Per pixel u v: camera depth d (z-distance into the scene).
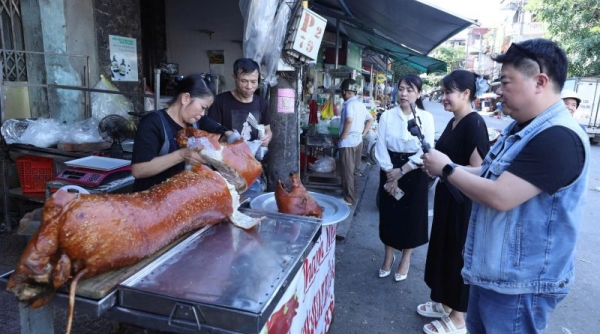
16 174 4.10
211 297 1.07
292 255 1.38
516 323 1.54
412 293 3.28
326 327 2.44
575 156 1.33
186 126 2.01
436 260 2.64
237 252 1.38
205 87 1.94
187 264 1.27
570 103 4.13
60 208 1.05
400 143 3.07
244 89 2.99
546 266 1.45
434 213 2.66
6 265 3.16
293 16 2.99
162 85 7.36
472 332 1.81
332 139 5.66
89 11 4.99
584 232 4.93
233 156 1.60
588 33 15.13
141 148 1.85
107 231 1.08
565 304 3.25
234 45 7.84
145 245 1.20
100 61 5.24
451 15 4.40
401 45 8.91
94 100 4.91
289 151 3.32
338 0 5.58
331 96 7.85
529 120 1.47
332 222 2.01
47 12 4.46
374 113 10.55
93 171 2.96
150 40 7.50
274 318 1.32
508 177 1.37
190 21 7.77
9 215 3.77
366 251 4.09
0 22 4.32
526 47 1.39
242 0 3.30
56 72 4.61
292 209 1.95
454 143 2.54
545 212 1.42
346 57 9.05
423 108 3.26
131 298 1.09
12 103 4.46
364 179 7.24
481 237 1.57
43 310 1.36
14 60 4.51
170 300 1.05
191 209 1.37
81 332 2.46
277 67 3.08
